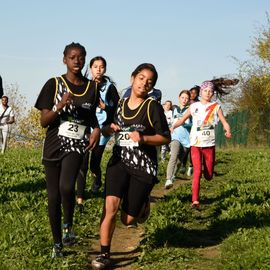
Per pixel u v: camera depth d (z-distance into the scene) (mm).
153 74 5824
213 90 9172
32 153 17766
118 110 5973
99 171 9305
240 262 5727
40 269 5480
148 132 5809
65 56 5895
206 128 9055
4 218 7516
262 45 39500
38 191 9625
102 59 8039
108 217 5746
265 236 6582
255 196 9500
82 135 5883
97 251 6504
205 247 6633
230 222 7570
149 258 6012
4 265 5570
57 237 5840
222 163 17953
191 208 8852
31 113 36938
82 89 5887
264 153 21672
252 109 38938
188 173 13844
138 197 5766
